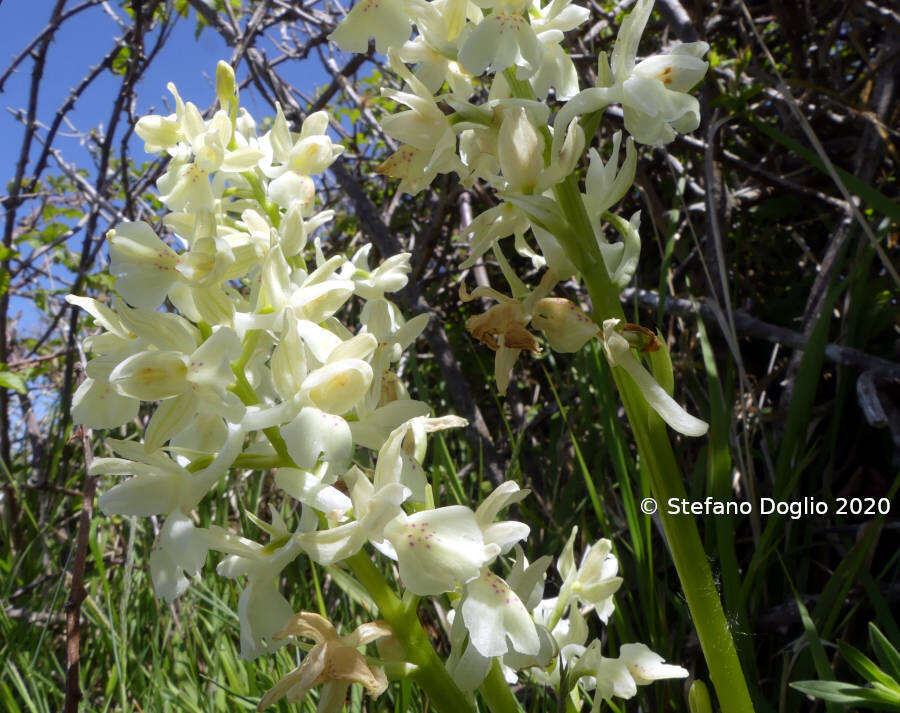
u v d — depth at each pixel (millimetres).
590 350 183
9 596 223
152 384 92
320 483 94
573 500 210
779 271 273
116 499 95
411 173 122
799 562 184
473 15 120
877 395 177
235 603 182
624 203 288
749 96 210
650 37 274
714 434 149
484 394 307
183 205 116
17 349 393
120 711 167
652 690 168
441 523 95
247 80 286
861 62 281
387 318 120
